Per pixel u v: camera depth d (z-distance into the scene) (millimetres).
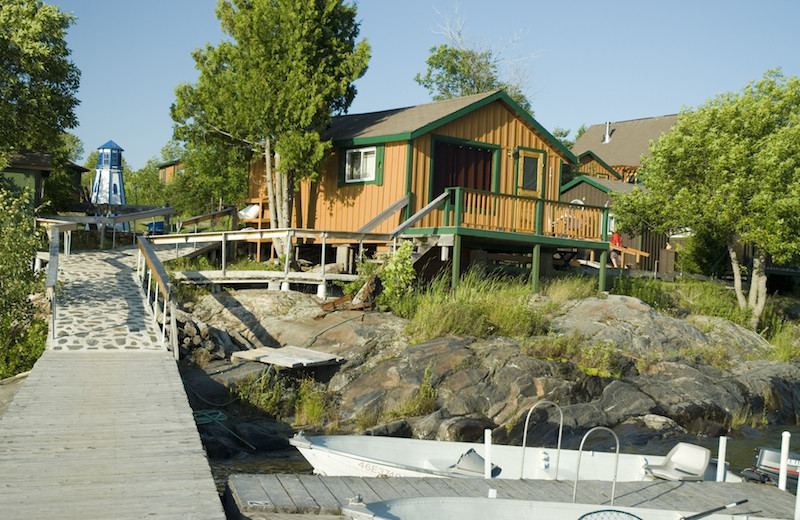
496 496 9141
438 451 11672
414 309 19391
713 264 35156
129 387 11992
